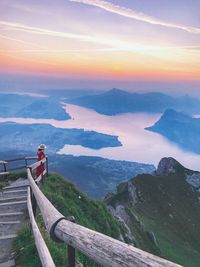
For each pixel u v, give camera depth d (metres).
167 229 153.38
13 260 11.39
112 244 3.53
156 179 192.50
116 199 165.88
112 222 28.80
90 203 27.52
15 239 12.90
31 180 14.16
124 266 3.11
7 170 27.52
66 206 21.38
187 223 164.75
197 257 135.25
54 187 25.33
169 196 182.12
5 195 21.62
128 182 180.00
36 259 10.82
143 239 121.19
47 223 6.05
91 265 14.54
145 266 2.80
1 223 15.55
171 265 2.56
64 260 10.93
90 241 4.08
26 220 15.88
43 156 24.67
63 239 5.21
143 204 167.88
